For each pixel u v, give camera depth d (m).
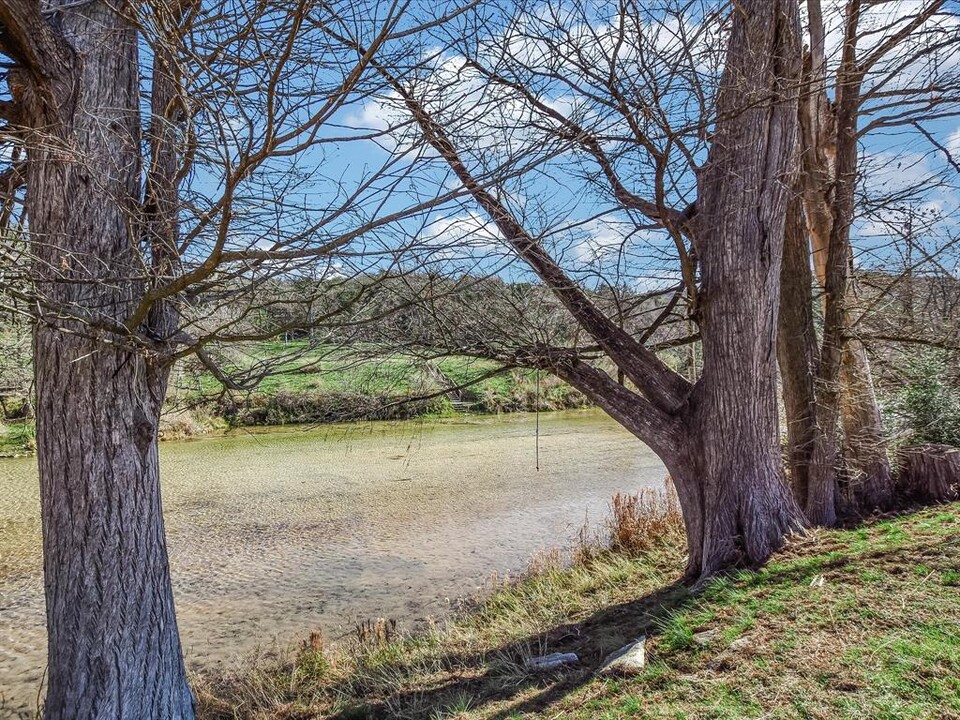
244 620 9.01
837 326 7.81
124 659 4.48
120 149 4.39
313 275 4.03
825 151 8.73
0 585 10.66
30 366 6.89
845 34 7.51
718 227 6.91
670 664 5.02
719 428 6.94
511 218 5.80
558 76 5.29
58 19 4.34
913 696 3.98
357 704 5.90
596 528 12.89
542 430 26.48
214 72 3.40
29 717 6.62
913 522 7.08
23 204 4.83
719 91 6.27
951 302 7.93
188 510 15.20
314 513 14.83
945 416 8.98
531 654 6.20
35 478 17.98
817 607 5.29
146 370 4.63
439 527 13.51
